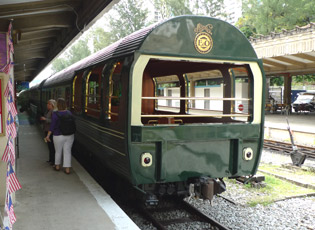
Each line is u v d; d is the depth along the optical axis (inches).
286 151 416.8
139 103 174.6
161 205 227.9
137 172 176.4
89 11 293.1
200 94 325.4
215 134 190.2
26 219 165.5
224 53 192.5
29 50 562.9
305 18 1223.5
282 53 651.5
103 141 223.3
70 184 227.1
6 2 197.8
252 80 201.0
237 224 195.0
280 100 1284.4
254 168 205.3
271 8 1227.2
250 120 203.5
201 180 185.9
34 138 441.1
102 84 222.8
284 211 216.2
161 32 177.3
